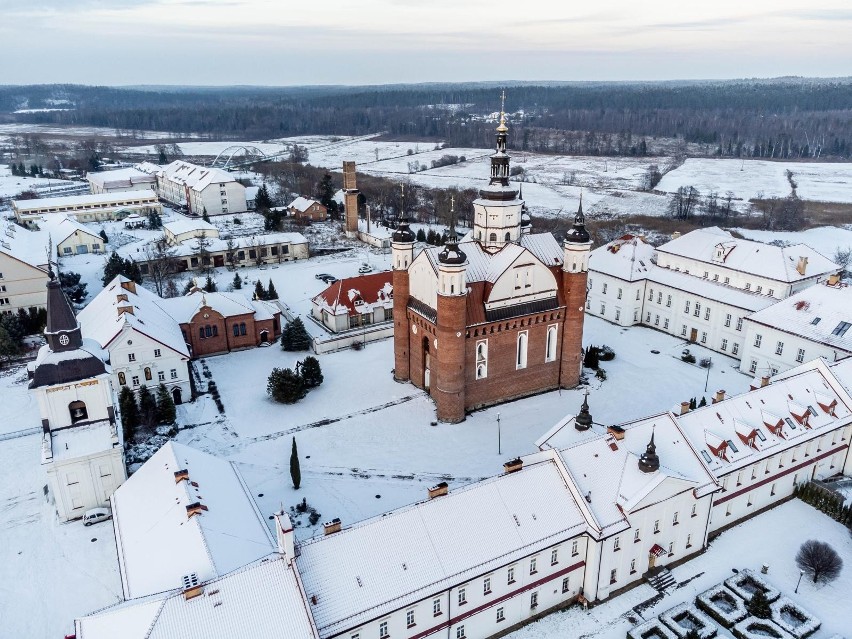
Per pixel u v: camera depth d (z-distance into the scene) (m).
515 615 48.09
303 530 58.00
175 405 80.69
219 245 142.75
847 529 58.69
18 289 107.94
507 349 78.94
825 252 148.38
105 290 91.50
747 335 86.81
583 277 79.25
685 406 59.00
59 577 52.28
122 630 36.78
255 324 98.75
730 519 58.72
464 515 45.88
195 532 43.00
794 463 61.62
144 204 193.75
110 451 58.09
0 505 61.19
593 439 52.12
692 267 101.94
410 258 80.88
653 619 48.41
